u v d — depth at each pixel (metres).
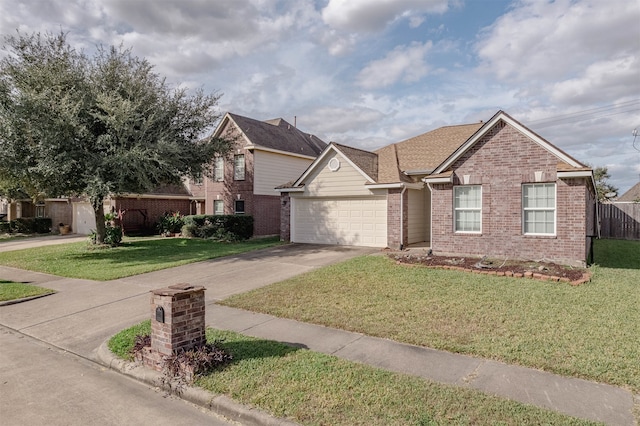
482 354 4.99
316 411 3.66
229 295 8.52
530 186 11.51
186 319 4.82
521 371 4.50
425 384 4.16
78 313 7.62
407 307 7.10
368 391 4.02
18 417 3.84
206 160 18.11
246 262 12.75
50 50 15.02
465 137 17.55
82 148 14.48
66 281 10.66
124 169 14.41
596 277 9.28
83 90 14.55
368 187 15.38
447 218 12.77
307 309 7.18
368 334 5.86
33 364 5.30
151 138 15.67
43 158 13.66
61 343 6.12
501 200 11.84
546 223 11.30
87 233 26.70
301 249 15.48
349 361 4.82
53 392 4.43
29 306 8.26
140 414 3.91
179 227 23.20
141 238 21.38
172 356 4.62
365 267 10.91
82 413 3.93
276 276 10.40
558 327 5.89
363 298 7.80
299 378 4.35
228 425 3.71
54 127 13.41
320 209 17.23
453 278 9.33
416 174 15.84
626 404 3.74
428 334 5.72
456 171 12.61
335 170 16.47
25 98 13.04
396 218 14.90
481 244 12.16
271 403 3.83
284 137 25.36
